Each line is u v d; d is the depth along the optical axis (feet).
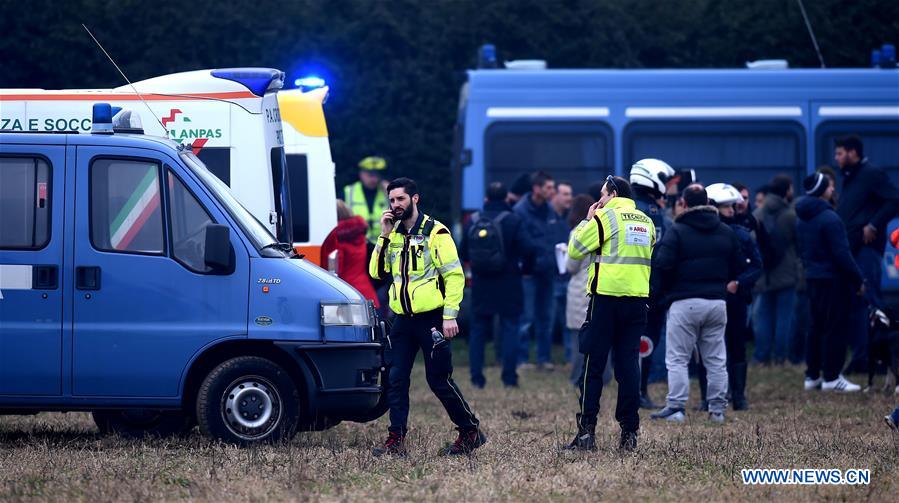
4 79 237.66
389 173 261.85
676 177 160.86
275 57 252.42
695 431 132.36
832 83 238.68
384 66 260.01
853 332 189.98
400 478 101.24
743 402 153.58
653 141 236.84
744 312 152.87
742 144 237.25
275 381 116.06
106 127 119.03
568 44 265.54
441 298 111.04
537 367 205.26
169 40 245.24
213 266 115.55
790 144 238.07
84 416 145.79
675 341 143.74
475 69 252.01
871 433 130.41
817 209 168.76
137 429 130.41
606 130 236.22
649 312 155.74
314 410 117.19
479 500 92.99
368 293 167.84
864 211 180.24
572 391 176.14
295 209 165.58
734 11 268.82
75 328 115.24
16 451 112.47
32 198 116.37
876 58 247.70
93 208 116.37
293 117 166.30
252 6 251.39
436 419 146.00
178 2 245.65
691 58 269.64
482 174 235.61
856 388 170.19
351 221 167.32
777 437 126.00
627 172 235.81
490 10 261.44
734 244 143.84
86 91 136.98
